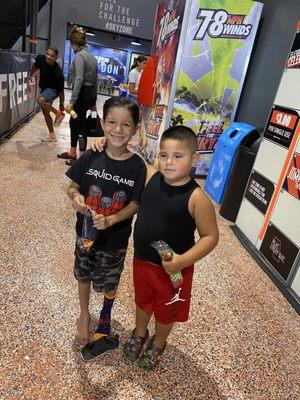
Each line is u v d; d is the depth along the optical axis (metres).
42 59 4.99
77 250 1.52
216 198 4.19
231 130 4.10
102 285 1.56
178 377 1.61
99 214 1.34
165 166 1.23
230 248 3.06
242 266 2.77
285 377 1.71
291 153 2.61
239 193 3.52
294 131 2.60
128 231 1.50
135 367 1.63
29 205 3.18
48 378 1.50
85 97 4.20
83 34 4.10
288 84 2.76
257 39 4.79
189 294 1.45
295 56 2.69
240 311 2.18
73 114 4.12
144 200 1.36
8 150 4.78
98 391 1.48
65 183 3.84
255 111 4.72
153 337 1.67
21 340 1.68
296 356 1.87
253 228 3.11
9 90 5.17
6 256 2.35
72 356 1.63
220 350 1.82
